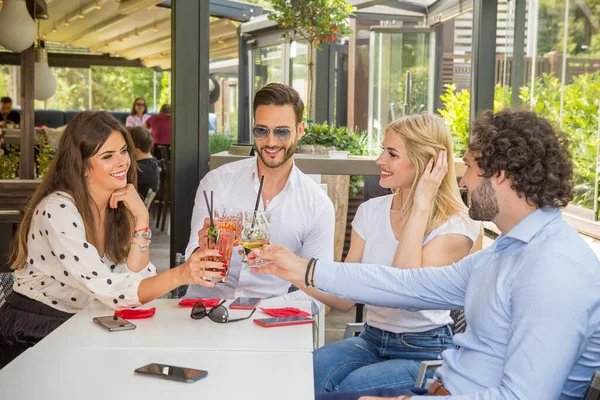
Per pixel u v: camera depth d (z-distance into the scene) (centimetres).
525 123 180
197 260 236
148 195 495
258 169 324
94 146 267
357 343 273
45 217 259
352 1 855
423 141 268
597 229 514
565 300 165
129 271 274
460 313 265
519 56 649
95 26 1104
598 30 513
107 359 192
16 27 698
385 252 280
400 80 888
